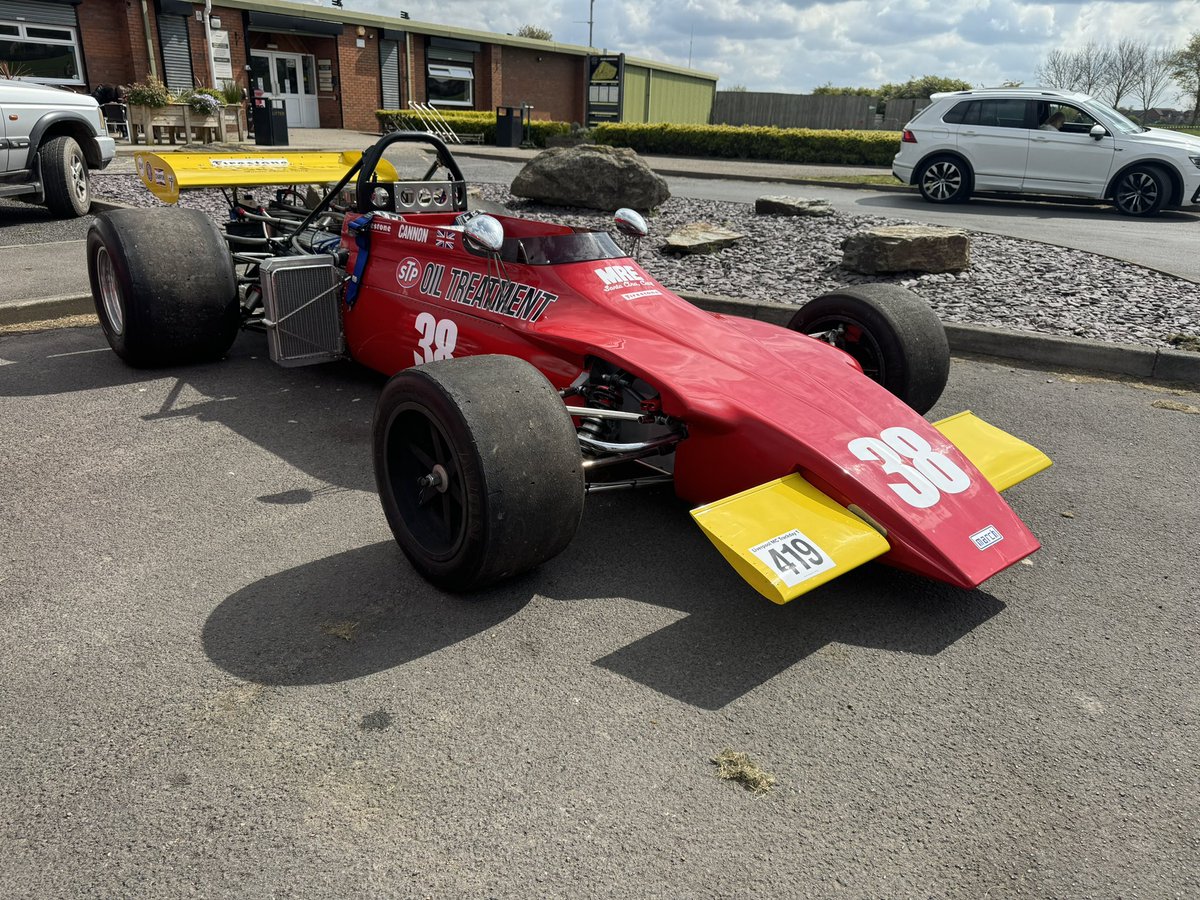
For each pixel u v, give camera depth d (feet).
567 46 110.83
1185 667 9.06
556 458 9.24
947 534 9.27
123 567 10.32
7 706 7.94
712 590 10.21
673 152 80.02
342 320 16.37
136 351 16.69
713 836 6.77
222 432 14.51
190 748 7.51
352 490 12.56
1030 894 6.36
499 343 12.73
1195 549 11.50
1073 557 11.23
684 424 10.75
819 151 73.87
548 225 13.55
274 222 20.35
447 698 8.23
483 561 9.16
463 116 91.76
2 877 6.23
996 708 8.35
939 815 7.05
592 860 6.51
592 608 9.78
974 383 18.43
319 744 7.60
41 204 37.45
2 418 14.74
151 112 59.67
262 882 6.25
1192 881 6.51
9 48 64.54
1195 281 25.12
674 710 8.16
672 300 12.82
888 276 25.59
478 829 6.76
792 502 9.32
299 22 81.76
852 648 9.21
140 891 6.16
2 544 10.74
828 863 6.56
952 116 44.75
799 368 11.40
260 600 9.72
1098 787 7.40
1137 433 15.64
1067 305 22.84
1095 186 42.70
